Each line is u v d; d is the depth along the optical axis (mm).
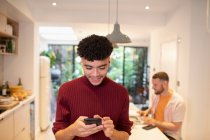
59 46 7668
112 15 4051
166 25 4180
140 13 4113
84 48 980
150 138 1936
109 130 989
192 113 3197
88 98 1113
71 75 7703
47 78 4480
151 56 5340
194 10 3150
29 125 3361
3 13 3133
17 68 3844
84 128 972
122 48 7785
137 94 7797
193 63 3178
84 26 4594
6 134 2410
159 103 2605
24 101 3088
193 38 3160
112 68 7777
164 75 2510
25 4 3271
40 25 4566
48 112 4586
